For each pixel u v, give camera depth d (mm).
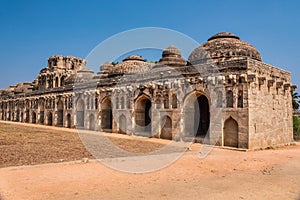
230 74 21484
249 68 20609
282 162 14797
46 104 48906
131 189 9062
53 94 47469
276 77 24688
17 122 56906
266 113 22453
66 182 9750
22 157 14781
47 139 24625
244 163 14422
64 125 42656
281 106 25188
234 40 26562
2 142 21422
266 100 22594
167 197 8250
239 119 20625
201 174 11609
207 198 8227
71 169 11891
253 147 20312
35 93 53750
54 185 9336
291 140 26594
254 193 8891
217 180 10594
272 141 23078
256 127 20922
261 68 22234
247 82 20375
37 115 51469
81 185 9414
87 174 11047
